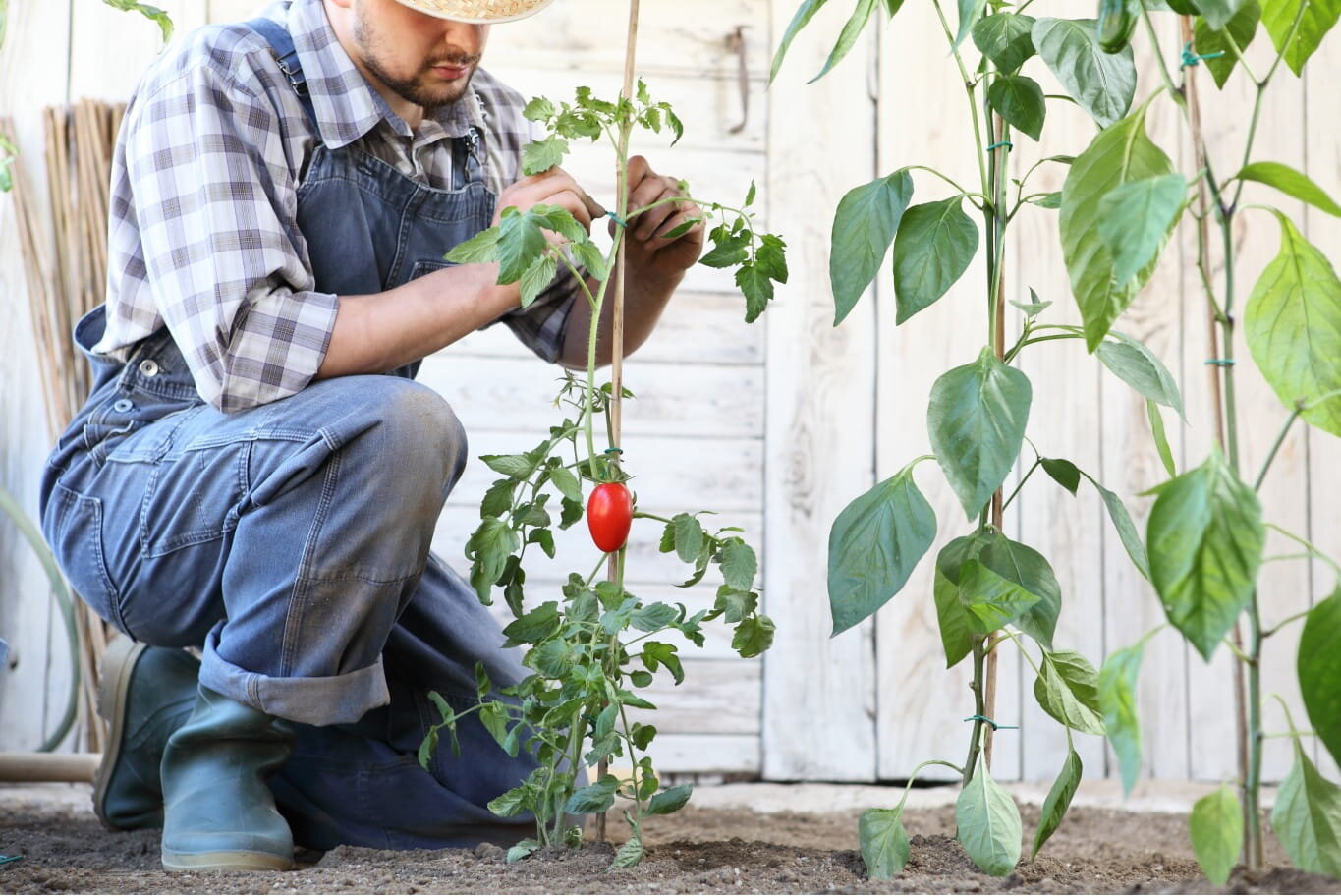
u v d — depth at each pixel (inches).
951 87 115.0
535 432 110.6
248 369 61.4
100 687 76.8
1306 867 45.5
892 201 52.2
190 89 64.1
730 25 113.6
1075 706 53.5
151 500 64.3
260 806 63.7
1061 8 115.4
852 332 113.7
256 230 62.4
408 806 71.4
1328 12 49.3
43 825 80.7
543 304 78.5
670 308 112.7
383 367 63.4
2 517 103.0
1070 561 113.3
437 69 65.2
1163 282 115.8
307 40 67.9
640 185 68.4
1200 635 39.8
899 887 52.0
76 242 104.8
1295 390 47.0
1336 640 42.6
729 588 55.9
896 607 112.7
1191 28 48.2
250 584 61.7
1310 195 42.6
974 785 53.6
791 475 112.7
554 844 58.7
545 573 109.8
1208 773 113.0
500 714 57.8
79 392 104.5
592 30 112.0
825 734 111.3
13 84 105.3
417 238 72.2
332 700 61.6
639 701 52.4
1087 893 50.9
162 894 53.1
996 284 53.0
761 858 58.0
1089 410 114.3
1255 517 40.2
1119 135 45.6
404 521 60.7
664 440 112.0
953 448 48.3
